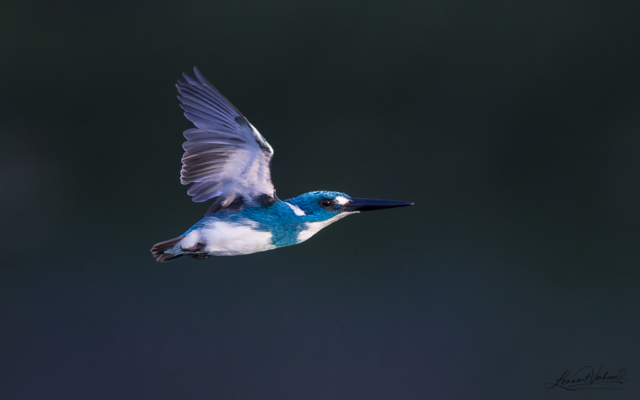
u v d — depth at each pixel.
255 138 4.89
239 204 4.90
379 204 4.91
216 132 4.89
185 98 4.89
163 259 4.90
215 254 4.91
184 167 4.90
